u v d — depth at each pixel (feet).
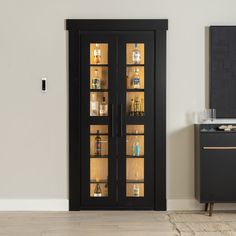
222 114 21.35
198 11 21.42
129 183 21.43
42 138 21.42
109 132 21.36
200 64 21.49
